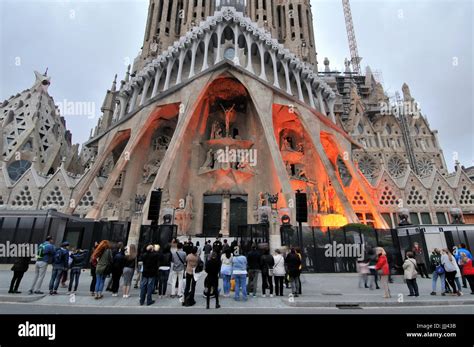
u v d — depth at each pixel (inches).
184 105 1167.0
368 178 1727.4
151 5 1983.3
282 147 1359.5
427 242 727.1
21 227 733.9
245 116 1428.4
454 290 402.0
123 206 1277.1
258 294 399.9
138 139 1219.9
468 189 1517.0
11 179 1562.5
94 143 1428.4
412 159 1898.4
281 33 1988.2
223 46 1301.7
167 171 1066.7
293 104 1258.0
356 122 2020.2
